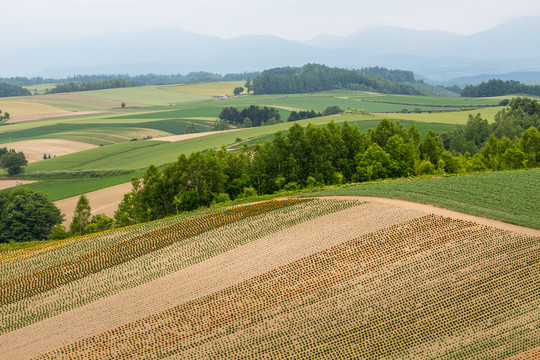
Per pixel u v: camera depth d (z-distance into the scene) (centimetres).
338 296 4534
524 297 4219
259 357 3909
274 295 4678
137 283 5222
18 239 8588
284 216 6419
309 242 5597
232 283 4981
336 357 3825
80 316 4722
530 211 5800
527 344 3728
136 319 4575
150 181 8181
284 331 4169
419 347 3825
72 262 5922
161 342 4216
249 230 6153
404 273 4744
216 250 5744
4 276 5753
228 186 8706
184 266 5462
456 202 6206
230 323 4359
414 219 5769
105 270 5638
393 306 4306
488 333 3881
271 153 8956
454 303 4256
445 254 4962
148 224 7144
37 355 4188
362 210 6241
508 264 4678
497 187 6819
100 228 8300
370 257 5100
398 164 8881
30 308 4975
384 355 3791
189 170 8306
